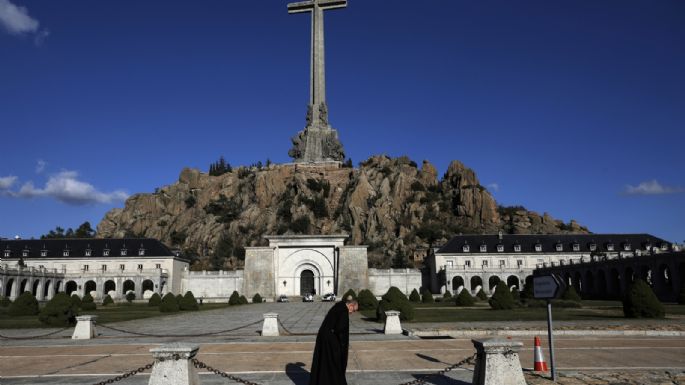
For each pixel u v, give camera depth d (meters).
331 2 167.38
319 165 188.75
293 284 112.19
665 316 40.12
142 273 115.25
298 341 26.03
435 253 120.75
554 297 15.06
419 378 15.61
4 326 39.03
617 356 19.67
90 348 24.02
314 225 171.38
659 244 121.94
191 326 37.75
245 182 198.00
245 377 16.00
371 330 32.88
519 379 12.79
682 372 16.30
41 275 106.19
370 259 154.12
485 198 176.62
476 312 50.69
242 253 163.00
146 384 15.26
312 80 184.50
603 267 87.81
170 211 198.62
